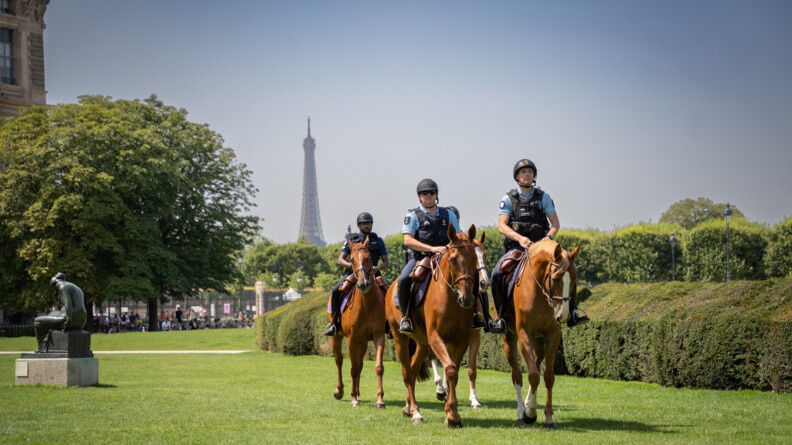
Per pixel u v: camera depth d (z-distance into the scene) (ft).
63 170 162.71
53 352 55.36
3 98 198.49
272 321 99.14
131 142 169.68
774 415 35.04
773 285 46.50
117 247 163.02
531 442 28.43
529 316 32.19
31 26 207.31
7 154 163.53
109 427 34.78
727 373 44.47
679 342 46.75
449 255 32.22
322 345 86.84
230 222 192.03
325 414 38.34
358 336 41.78
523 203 35.83
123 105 182.50
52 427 35.01
